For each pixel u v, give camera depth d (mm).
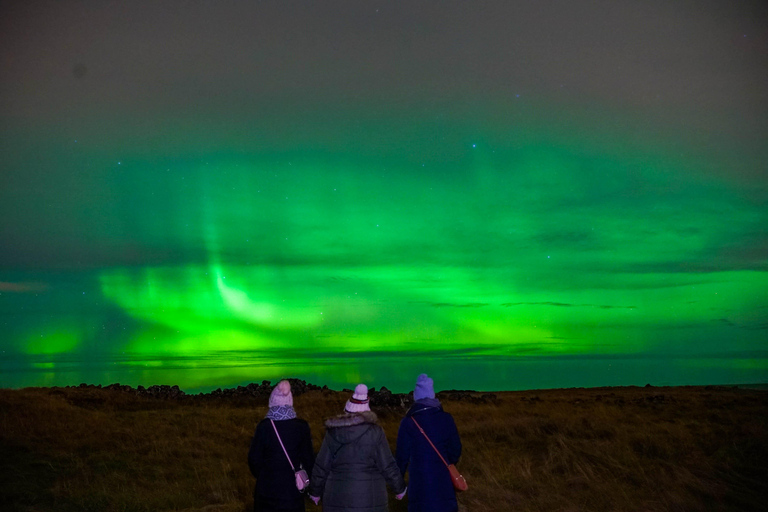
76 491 8406
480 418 17000
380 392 21188
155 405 21500
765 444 10805
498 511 7617
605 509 7691
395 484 5262
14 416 14148
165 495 8227
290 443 5395
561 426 13492
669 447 10836
